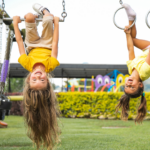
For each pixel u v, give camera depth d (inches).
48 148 117.1
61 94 418.9
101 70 591.8
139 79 131.4
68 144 162.9
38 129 116.6
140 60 131.8
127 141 175.0
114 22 139.9
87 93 403.5
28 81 118.8
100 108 390.6
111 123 304.8
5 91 182.9
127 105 146.5
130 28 140.9
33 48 139.3
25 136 199.3
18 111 457.4
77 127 262.7
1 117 171.5
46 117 115.0
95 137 191.6
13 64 533.0
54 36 135.0
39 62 125.1
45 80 115.9
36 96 112.7
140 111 144.9
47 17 135.2
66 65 532.4
